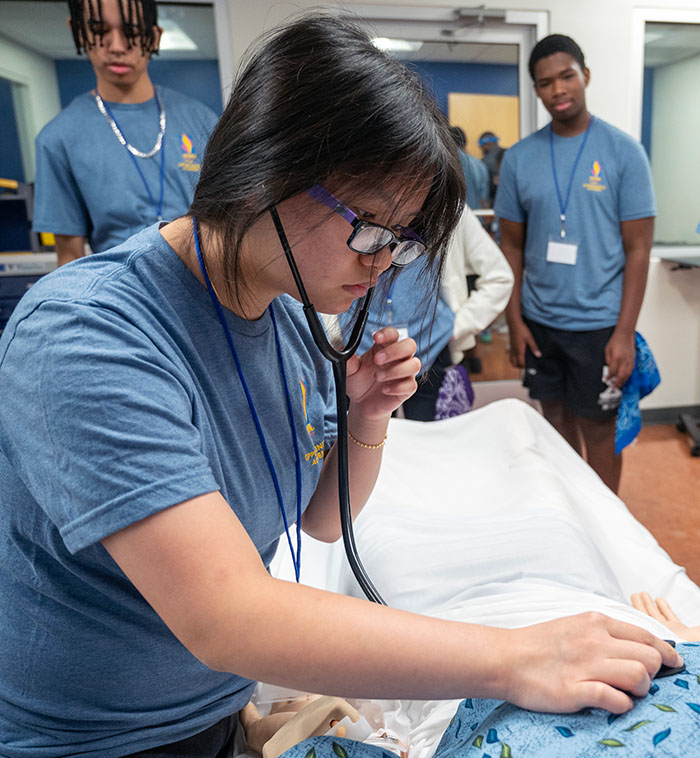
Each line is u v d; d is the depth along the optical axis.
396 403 0.82
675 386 3.86
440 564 1.21
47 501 0.55
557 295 2.60
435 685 0.53
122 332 0.56
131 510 0.50
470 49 3.44
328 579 1.32
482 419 1.96
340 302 0.63
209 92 3.32
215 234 0.61
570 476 1.80
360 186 0.53
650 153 3.71
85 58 3.16
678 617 1.31
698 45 3.60
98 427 0.51
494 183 3.58
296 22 0.57
